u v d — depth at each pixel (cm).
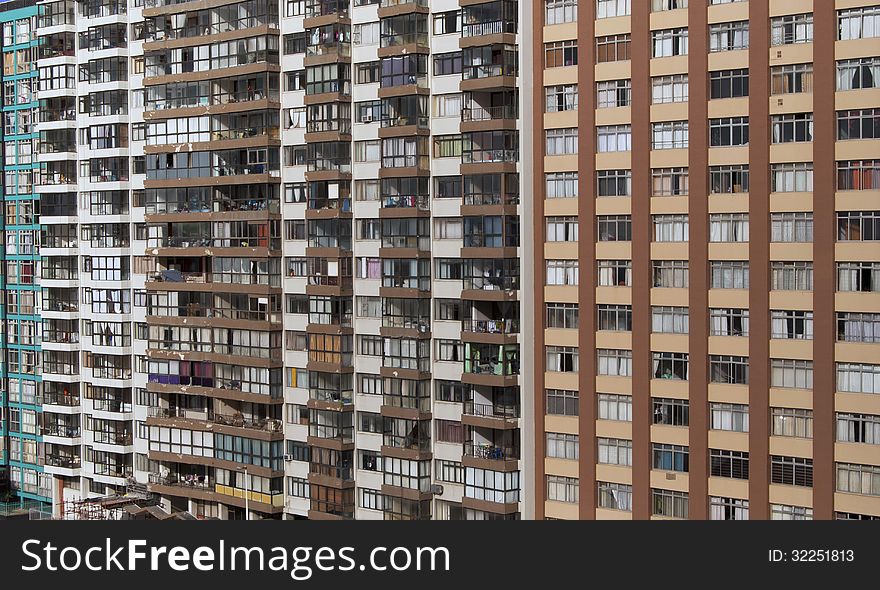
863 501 5075
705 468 5438
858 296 5097
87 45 7869
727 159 5394
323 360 6619
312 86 6650
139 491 7675
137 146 7669
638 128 5609
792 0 5222
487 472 5978
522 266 5941
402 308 6297
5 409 8638
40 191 8156
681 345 5512
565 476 5862
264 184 6869
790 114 5253
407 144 6244
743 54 5341
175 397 7444
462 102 6100
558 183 5906
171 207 7356
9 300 8612
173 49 7344
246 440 6981
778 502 5284
